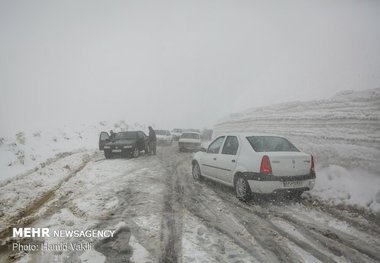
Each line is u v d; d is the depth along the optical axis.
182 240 4.20
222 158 7.06
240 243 4.12
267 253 3.81
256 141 6.54
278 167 5.75
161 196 6.74
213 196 6.77
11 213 5.57
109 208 5.75
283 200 6.40
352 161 8.22
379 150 9.03
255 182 5.80
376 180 6.54
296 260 3.62
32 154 13.14
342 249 3.95
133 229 4.62
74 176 9.30
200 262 3.54
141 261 3.54
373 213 5.36
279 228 4.73
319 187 6.91
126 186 7.81
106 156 14.79
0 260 3.66
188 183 8.30
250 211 5.63
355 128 13.05
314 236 4.40
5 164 10.58
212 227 4.75
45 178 8.77
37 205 6.11
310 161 6.13
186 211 5.59
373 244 4.12
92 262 3.53
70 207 5.85
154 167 11.58
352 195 6.07
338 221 5.06
